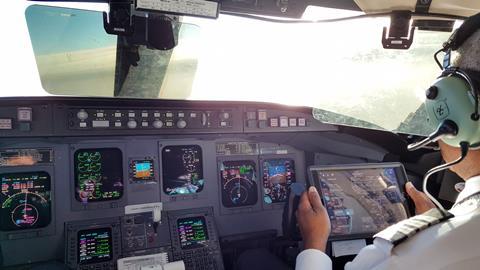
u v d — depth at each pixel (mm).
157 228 2701
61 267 2459
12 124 2430
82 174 2631
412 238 1048
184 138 2861
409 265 996
